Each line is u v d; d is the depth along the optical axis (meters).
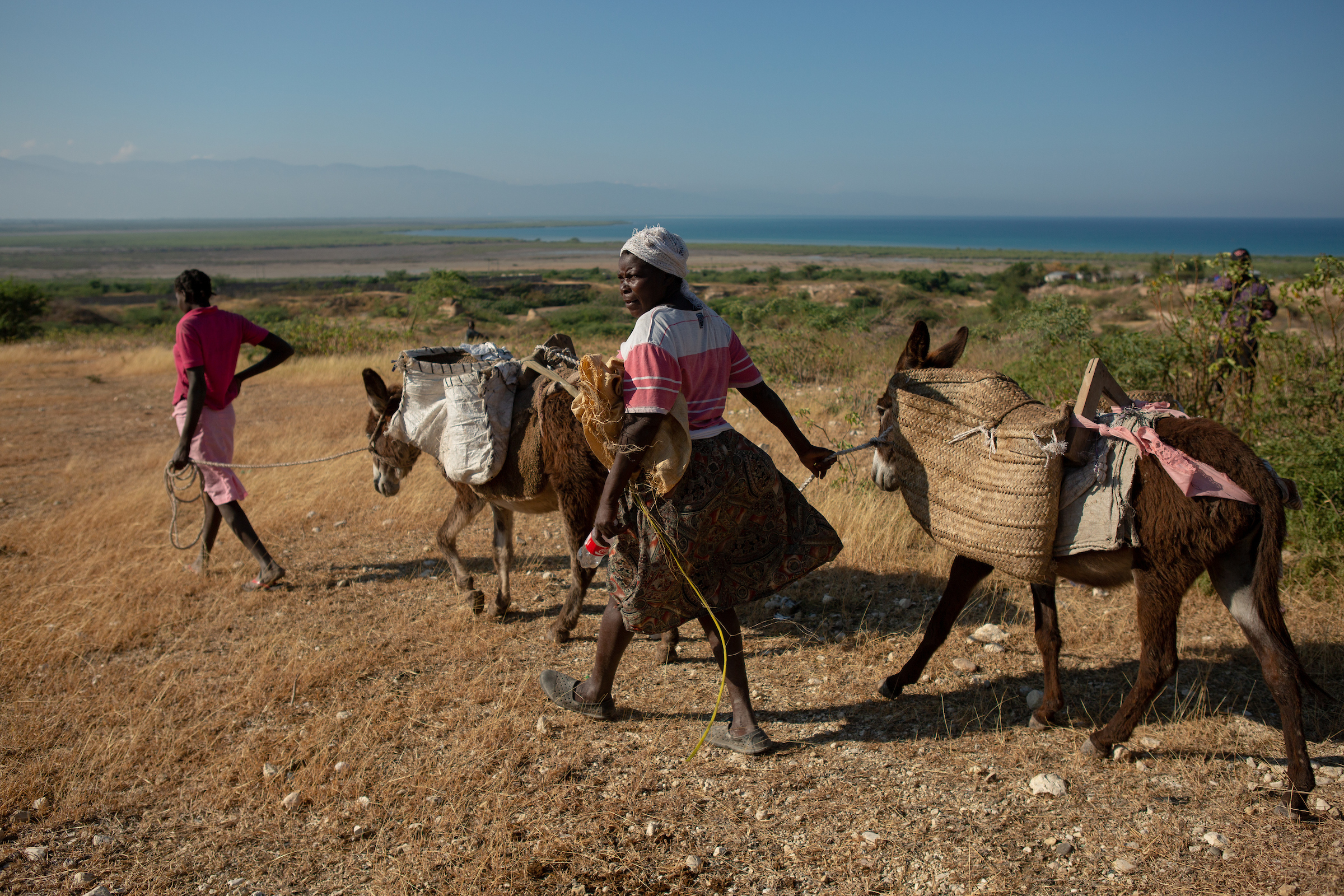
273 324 22.28
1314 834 2.87
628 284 3.21
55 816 3.26
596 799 3.25
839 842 2.95
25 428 11.44
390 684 4.25
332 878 2.88
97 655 4.70
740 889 2.74
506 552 4.97
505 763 3.49
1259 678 3.96
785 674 4.26
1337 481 5.18
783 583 3.45
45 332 28.53
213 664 4.55
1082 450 3.18
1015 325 14.61
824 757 3.49
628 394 3.01
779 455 8.07
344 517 7.23
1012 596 5.03
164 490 7.75
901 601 5.03
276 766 3.54
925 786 3.26
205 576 5.82
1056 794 3.15
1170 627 3.16
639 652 4.57
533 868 2.83
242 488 5.67
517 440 4.41
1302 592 4.69
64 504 7.77
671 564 3.21
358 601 5.39
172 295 57.91
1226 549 3.00
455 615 5.06
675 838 3.00
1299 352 6.61
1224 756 3.36
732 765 3.45
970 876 2.75
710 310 3.25
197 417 5.42
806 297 21.11
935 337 15.64
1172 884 2.68
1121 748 3.37
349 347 18.64
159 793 3.41
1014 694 3.96
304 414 11.68
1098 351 7.52
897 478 3.71
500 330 25.84
